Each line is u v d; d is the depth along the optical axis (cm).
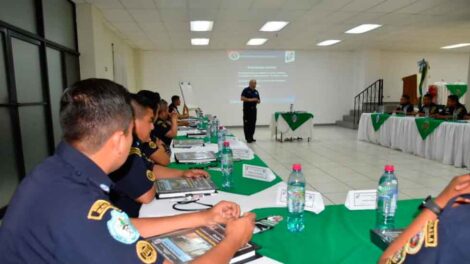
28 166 333
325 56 967
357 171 436
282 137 704
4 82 288
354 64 979
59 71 421
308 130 706
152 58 905
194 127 477
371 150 594
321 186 368
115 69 665
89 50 478
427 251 56
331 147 627
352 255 95
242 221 89
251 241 101
